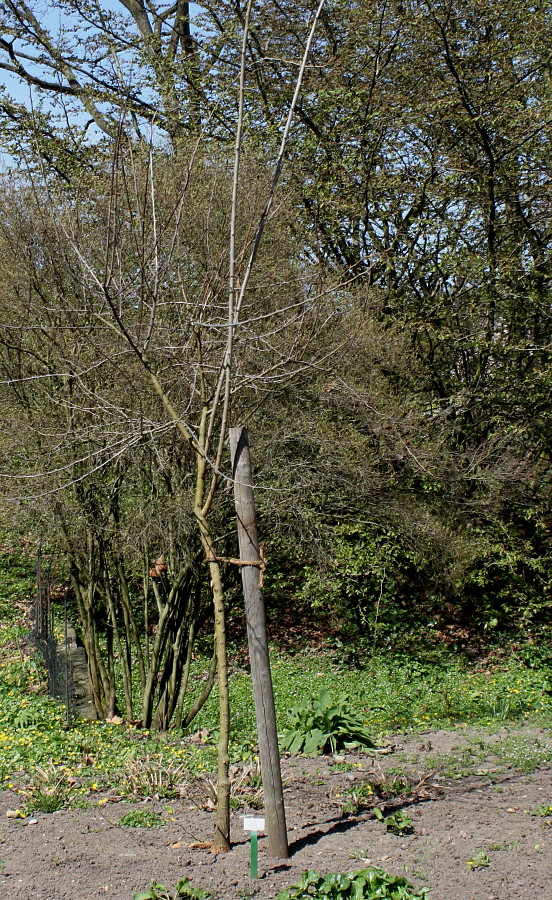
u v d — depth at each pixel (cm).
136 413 695
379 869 445
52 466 840
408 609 1458
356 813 599
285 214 1103
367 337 1037
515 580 1444
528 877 464
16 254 879
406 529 1227
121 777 679
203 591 994
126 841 536
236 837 548
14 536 1066
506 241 1441
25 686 993
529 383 1375
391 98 1412
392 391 1281
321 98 1427
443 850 512
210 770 718
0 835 545
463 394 1351
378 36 1416
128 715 922
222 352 718
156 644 909
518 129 1363
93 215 932
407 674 1257
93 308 806
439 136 1442
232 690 1121
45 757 731
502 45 1392
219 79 1417
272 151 1315
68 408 820
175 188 946
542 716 999
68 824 568
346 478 1114
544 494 1423
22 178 932
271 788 509
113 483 847
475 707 1091
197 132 1173
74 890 457
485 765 741
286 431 992
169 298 852
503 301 1386
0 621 1243
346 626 1386
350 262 1462
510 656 1348
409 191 1407
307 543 1173
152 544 875
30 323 864
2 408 876
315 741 800
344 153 1456
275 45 1485
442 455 1258
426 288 1455
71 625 1245
